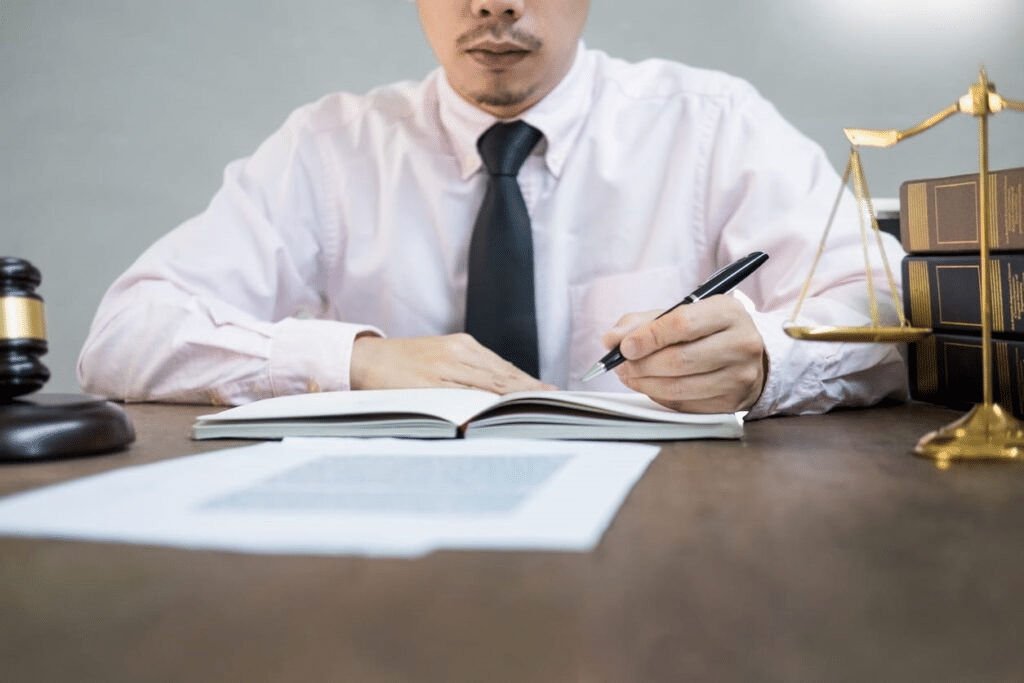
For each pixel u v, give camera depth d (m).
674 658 0.33
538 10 1.58
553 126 1.75
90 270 3.29
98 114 3.26
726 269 1.10
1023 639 0.35
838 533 0.52
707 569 0.45
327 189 1.93
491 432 0.94
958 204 1.17
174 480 0.66
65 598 0.41
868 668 0.32
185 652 0.34
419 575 0.43
